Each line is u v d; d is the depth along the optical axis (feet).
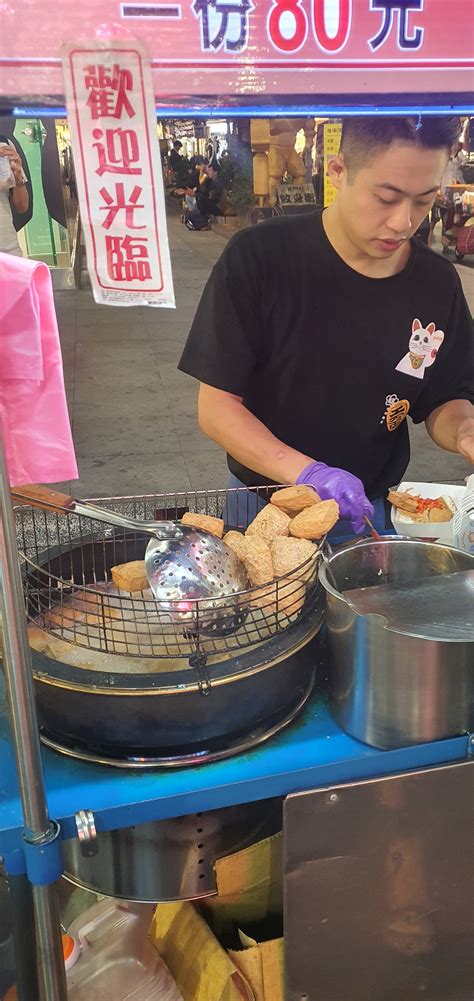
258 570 3.41
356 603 3.13
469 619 3.05
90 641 3.29
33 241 22.91
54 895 2.98
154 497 4.19
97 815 2.89
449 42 2.22
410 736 3.17
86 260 2.15
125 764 3.09
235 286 4.73
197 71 2.05
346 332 4.84
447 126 3.64
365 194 3.94
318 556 3.46
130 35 1.96
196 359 4.89
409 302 4.86
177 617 3.19
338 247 4.64
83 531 4.12
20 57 1.93
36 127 19.60
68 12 1.91
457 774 3.23
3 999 3.76
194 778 3.06
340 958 3.44
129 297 2.19
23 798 2.75
